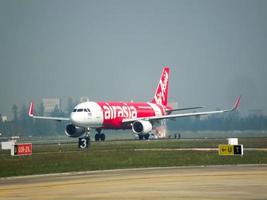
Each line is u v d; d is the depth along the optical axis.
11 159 194.62
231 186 110.81
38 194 104.25
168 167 159.00
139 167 159.88
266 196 97.25
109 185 116.56
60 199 97.81
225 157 186.38
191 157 189.25
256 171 141.25
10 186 118.44
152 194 101.88
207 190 105.69
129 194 102.38
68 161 180.88
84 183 120.94
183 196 98.75
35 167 162.12
